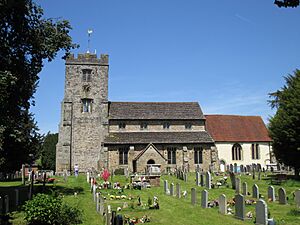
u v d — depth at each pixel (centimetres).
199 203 2408
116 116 5503
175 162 5366
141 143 5253
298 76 4206
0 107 2306
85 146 5328
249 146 5834
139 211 2136
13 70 2430
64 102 5388
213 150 5466
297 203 2180
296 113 3759
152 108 5825
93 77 5538
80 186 3519
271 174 4562
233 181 3162
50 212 1622
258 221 1712
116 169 5034
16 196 2352
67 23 2762
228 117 6206
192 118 5744
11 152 3169
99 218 1895
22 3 2309
